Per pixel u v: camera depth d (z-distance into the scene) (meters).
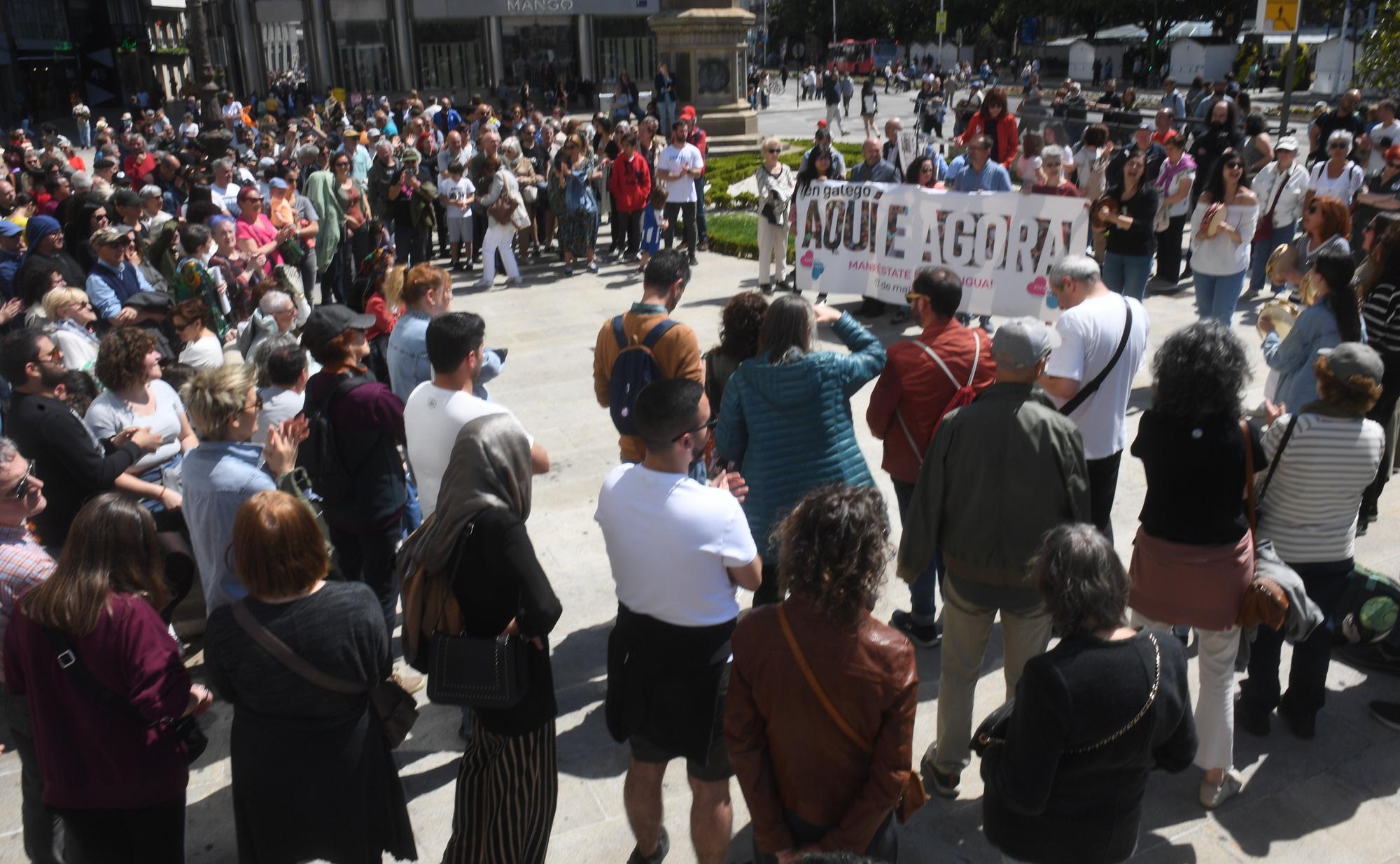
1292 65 11.44
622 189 13.27
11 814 4.05
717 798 3.26
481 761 3.27
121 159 17.45
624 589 3.15
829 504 2.54
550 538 6.14
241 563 2.88
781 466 4.00
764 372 3.96
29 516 3.41
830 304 11.07
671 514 3.03
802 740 2.59
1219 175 7.87
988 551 3.59
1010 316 8.89
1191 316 9.99
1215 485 3.49
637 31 46.12
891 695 2.52
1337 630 4.62
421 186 12.50
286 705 2.91
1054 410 3.56
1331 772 4.02
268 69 52.72
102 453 4.33
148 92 51.59
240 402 3.80
